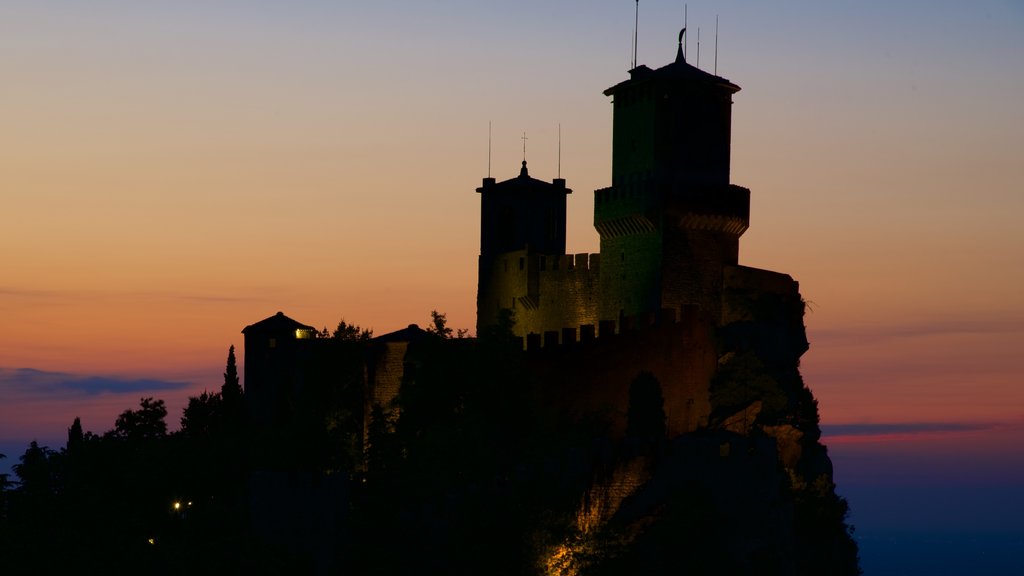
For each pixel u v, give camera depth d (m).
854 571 198.62
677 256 194.25
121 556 176.88
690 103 197.88
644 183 195.62
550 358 184.50
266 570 165.88
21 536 181.25
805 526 190.62
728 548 171.62
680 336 191.12
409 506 175.62
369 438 189.12
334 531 170.62
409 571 171.62
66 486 197.38
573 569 168.50
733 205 198.25
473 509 173.88
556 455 175.88
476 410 183.38
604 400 185.25
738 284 197.00
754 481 174.38
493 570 170.62
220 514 182.00
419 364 194.00
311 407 196.38
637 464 177.25
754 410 191.00
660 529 170.62
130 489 194.38
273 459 190.12
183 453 197.00
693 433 185.25
